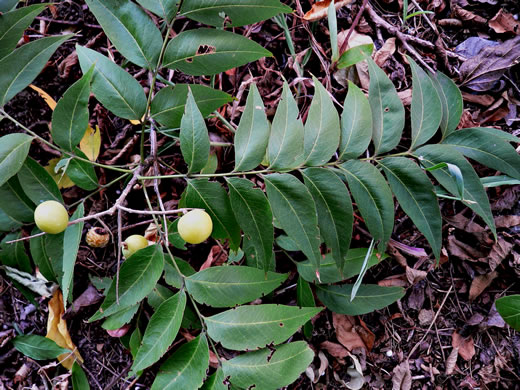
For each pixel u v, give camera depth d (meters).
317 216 0.30
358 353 0.40
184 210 0.28
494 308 0.41
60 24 0.39
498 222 0.40
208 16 0.30
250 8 0.30
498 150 0.34
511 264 0.40
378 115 0.33
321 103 0.30
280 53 0.41
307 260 0.37
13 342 0.37
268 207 0.29
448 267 0.41
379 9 0.42
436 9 0.42
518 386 0.41
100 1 0.29
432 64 0.42
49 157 0.39
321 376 0.41
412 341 0.41
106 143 0.39
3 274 0.39
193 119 0.29
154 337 0.29
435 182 0.39
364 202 0.31
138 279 0.29
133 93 0.31
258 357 0.30
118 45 0.30
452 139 0.35
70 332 0.39
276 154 0.30
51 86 0.39
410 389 0.41
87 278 0.39
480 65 0.41
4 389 0.39
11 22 0.28
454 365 0.41
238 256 0.37
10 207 0.31
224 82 0.40
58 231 0.28
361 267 0.36
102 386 0.39
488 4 0.42
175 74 0.39
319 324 0.40
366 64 0.40
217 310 0.39
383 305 0.36
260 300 0.39
